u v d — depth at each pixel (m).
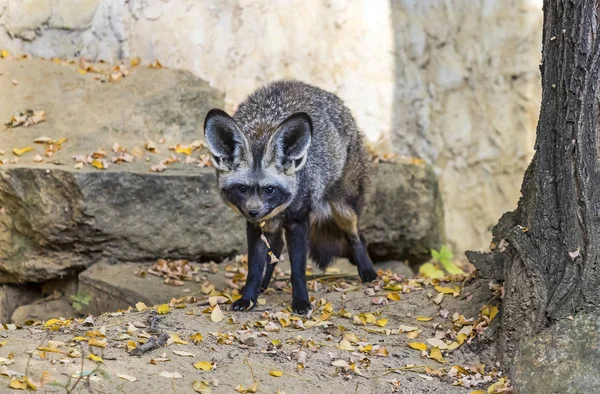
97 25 10.89
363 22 11.63
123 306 7.90
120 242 8.56
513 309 5.63
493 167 12.34
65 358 5.09
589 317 5.23
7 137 9.20
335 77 11.62
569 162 5.60
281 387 5.11
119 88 10.21
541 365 5.18
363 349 5.79
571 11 5.72
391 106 11.88
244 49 11.29
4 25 10.40
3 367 4.77
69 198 8.29
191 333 5.85
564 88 5.71
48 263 8.49
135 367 5.08
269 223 6.58
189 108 10.42
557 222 5.61
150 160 9.28
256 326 6.12
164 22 11.02
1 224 8.59
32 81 9.98
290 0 11.40
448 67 12.09
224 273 8.60
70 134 9.42
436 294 6.80
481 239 12.41
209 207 8.91
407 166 10.75
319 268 7.93
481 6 12.12
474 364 5.75
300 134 6.31
